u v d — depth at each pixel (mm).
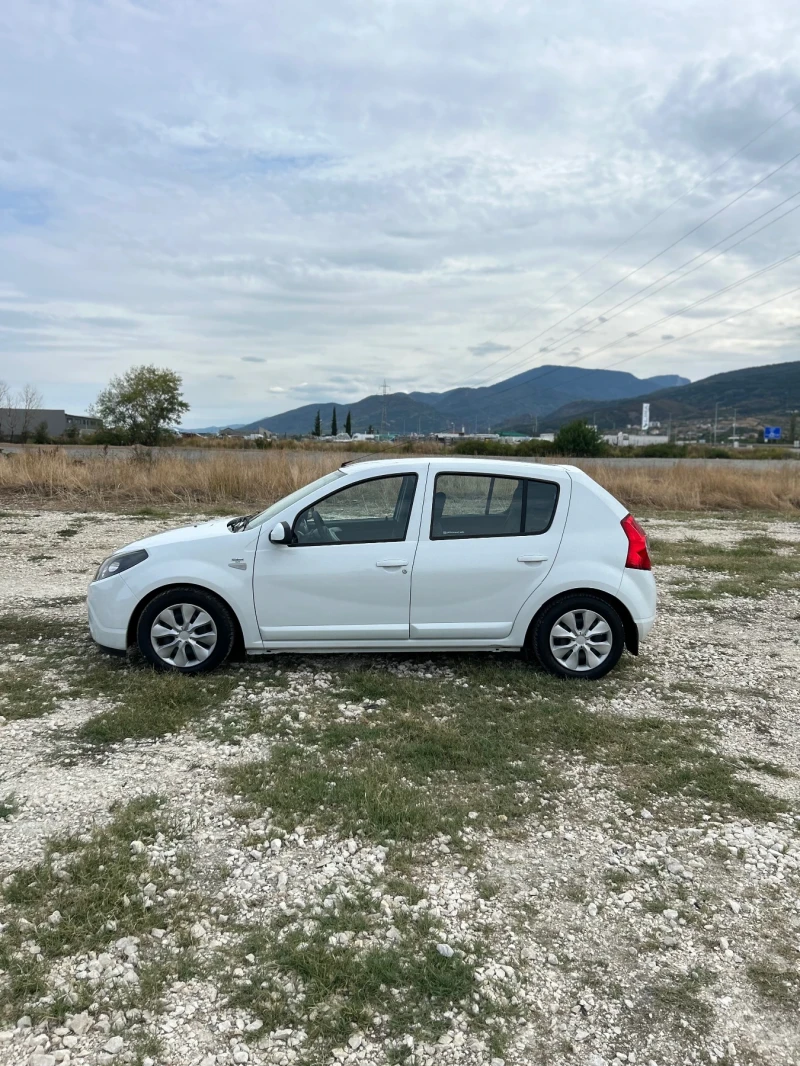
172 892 2963
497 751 4285
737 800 3877
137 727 4426
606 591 5418
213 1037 2291
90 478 16234
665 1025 2426
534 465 5594
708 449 49625
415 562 5301
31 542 10641
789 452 49156
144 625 5305
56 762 4004
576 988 2570
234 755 4145
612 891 3113
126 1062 2184
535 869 3242
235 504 15594
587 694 5270
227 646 5340
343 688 5199
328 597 5297
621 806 3799
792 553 11781
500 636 5469
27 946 2627
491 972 2615
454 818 3586
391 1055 2256
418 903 2967
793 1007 2520
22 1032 2273
